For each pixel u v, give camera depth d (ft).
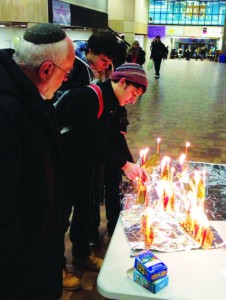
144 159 6.98
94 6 47.96
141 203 5.69
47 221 4.07
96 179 6.95
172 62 83.46
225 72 54.65
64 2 33.73
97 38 6.76
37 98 3.67
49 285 4.29
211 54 105.60
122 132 7.39
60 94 6.92
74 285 7.03
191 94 31.19
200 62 87.20
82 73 6.98
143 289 3.79
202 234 4.55
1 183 3.42
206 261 4.27
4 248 3.64
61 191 4.34
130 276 3.98
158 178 6.49
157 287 3.72
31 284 4.10
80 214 7.16
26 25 25.32
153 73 50.65
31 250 4.00
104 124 6.36
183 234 4.79
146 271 3.74
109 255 4.37
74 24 37.78
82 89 5.98
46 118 3.76
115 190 8.18
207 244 4.51
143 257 3.93
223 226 5.10
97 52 6.85
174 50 115.03
